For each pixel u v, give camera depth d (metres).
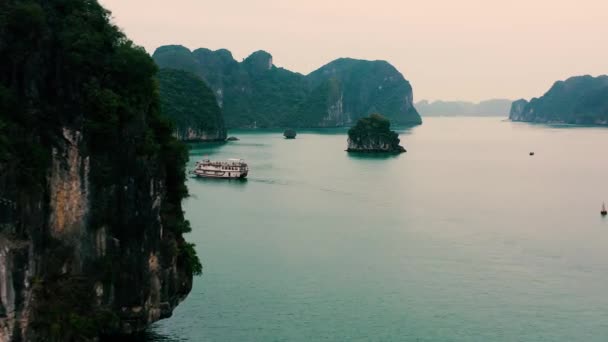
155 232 70.06
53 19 64.56
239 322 86.69
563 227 151.88
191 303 92.81
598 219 162.25
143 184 68.12
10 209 57.44
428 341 83.12
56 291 62.25
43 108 62.12
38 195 60.16
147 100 70.69
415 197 195.12
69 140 62.91
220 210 165.62
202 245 126.69
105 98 64.50
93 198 64.75
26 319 58.66
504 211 172.88
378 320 89.38
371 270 112.25
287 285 102.38
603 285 106.81
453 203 184.88
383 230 145.38
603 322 90.69
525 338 84.88
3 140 57.41
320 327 86.31
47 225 61.84
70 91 63.59
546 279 109.56
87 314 64.19
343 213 165.38
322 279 106.19
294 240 133.00
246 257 118.25
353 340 82.69
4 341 56.75
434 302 97.06
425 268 114.50
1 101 59.41
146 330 80.81
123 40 70.19
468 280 108.12
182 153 75.75
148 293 69.81
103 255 65.94
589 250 129.50
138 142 67.50
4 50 60.97
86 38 64.62
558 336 85.81
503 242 135.62
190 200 180.62
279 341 81.50
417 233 142.88
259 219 154.62
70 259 63.47
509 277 110.25
